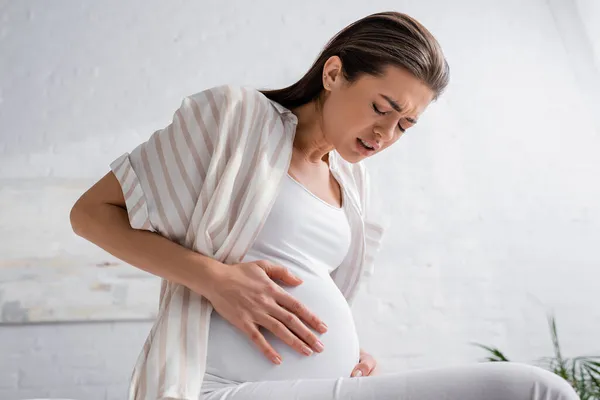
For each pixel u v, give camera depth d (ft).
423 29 3.60
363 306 9.53
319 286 3.59
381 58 3.51
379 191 9.91
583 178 10.39
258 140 3.57
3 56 9.43
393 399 2.67
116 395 8.71
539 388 2.45
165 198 3.45
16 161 9.11
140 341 8.89
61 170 9.18
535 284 9.95
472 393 2.55
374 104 3.52
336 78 3.67
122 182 3.50
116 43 9.71
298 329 3.34
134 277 8.95
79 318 8.75
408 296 9.66
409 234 9.84
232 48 10.00
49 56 9.53
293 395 2.87
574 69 10.71
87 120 9.40
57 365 8.70
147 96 9.61
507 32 10.75
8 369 8.59
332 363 3.44
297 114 3.93
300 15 10.30
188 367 3.16
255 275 3.36
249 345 3.30
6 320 8.61
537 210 10.19
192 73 9.80
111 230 3.50
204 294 3.33
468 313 9.74
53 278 8.80
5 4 9.62
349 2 10.49
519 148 10.35
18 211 8.93
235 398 2.98
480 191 10.12
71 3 9.75
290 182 3.68
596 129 10.57
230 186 3.43
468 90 10.45
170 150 3.50
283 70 10.05
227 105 3.51
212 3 10.10
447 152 10.19
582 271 10.08
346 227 3.95
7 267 8.75
